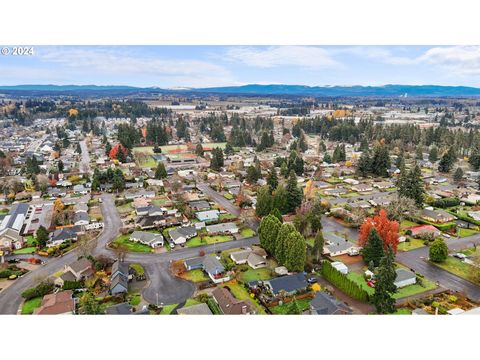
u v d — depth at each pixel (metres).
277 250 51.50
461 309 41.25
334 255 56.09
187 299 43.97
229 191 90.06
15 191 86.12
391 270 39.88
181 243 59.78
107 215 73.50
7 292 45.38
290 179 75.56
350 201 82.88
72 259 54.28
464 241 61.41
